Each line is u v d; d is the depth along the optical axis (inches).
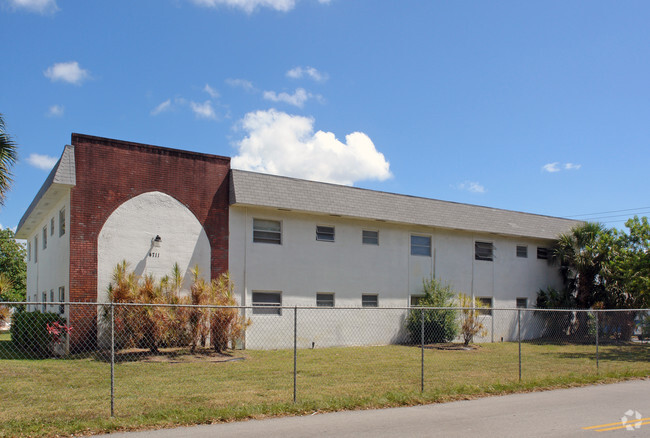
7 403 369.1
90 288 673.0
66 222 703.7
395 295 922.1
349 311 867.4
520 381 473.7
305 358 652.7
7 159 652.7
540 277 1120.8
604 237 1043.3
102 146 701.3
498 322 1027.3
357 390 425.4
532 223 1109.7
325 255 858.8
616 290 1022.4
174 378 483.2
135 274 700.7
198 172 769.6
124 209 707.4
